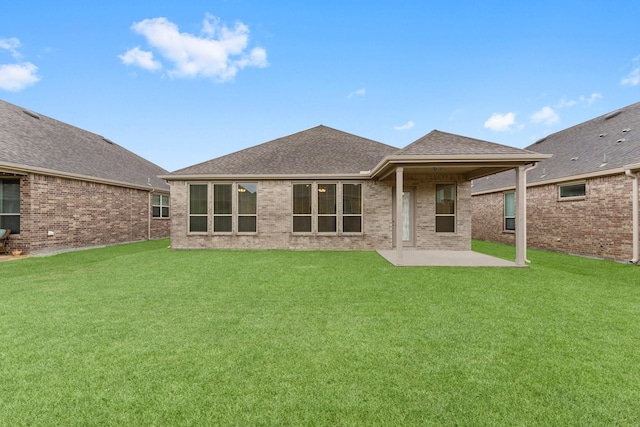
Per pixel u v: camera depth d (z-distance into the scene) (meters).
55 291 5.81
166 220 19.28
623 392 2.63
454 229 12.16
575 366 3.06
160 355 3.28
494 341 3.63
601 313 4.59
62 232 12.12
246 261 9.41
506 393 2.62
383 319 4.35
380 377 2.86
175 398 2.55
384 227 12.51
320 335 3.81
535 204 13.29
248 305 4.99
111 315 4.50
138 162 19.75
